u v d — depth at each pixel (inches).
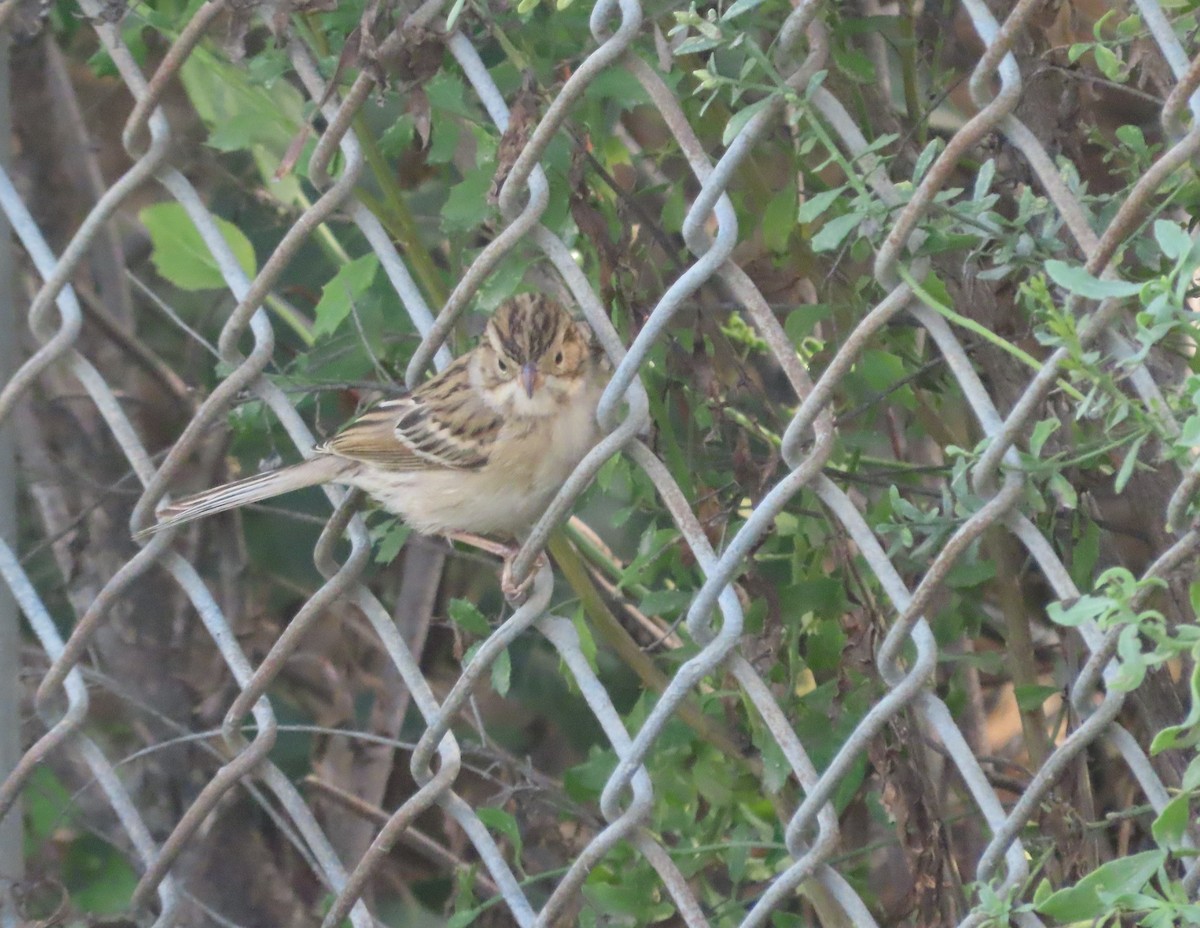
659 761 290.0
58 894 366.6
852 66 251.3
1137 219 173.6
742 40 182.5
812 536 283.6
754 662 261.4
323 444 290.8
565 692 409.7
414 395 283.9
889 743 236.1
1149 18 164.1
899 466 280.5
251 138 303.3
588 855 210.5
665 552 288.2
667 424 263.6
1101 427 228.1
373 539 245.3
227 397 240.2
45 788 363.9
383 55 210.5
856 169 219.9
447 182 322.0
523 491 277.1
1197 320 153.8
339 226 401.7
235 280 240.1
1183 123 164.4
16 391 257.1
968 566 252.8
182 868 380.2
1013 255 180.7
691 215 189.2
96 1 243.3
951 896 237.6
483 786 410.6
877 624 243.8
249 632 402.0
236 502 274.7
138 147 242.5
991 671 287.9
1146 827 241.0
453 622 251.8
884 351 263.9
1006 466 174.1
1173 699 220.1
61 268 251.6
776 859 284.8
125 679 389.7
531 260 236.5
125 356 417.1
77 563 392.8
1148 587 164.1
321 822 399.5
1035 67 229.3
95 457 402.0
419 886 400.8
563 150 228.2
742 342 303.3
